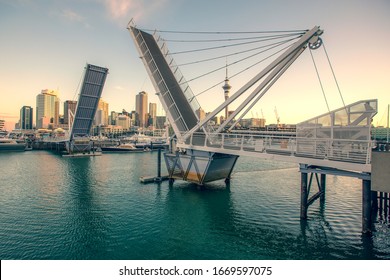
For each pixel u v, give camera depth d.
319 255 13.79
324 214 20.05
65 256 13.62
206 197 25.28
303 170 17.86
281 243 15.25
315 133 18.03
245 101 22.70
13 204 23.16
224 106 23.45
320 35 19.06
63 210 21.44
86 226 17.92
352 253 13.95
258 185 30.84
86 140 70.38
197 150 26.84
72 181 33.69
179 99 30.50
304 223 18.23
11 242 15.29
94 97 57.56
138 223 18.56
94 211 21.19
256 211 21.11
